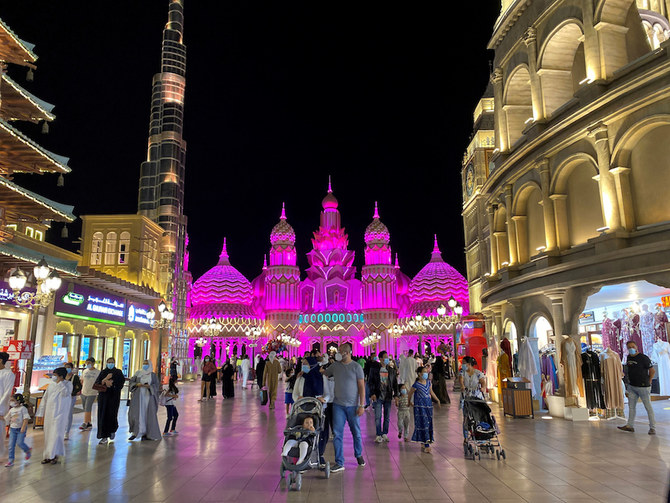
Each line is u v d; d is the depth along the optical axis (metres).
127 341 33.69
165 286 39.81
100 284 27.95
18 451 11.39
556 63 18.44
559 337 16.14
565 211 17.08
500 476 8.55
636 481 8.06
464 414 10.38
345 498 7.42
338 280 72.00
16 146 17.62
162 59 47.91
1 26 16.45
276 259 71.25
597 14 15.60
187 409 20.25
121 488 8.06
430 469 9.21
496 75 21.88
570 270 15.59
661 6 18.81
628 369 12.80
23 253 18.38
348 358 9.79
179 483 8.37
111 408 12.28
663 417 15.10
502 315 21.73
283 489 7.95
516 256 19.72
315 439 8.64
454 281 68.81
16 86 17.62
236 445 11.94
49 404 10.27
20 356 15.66
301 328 70.06
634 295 18.47
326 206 79.19
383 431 12.37
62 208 19.56
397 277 73.81
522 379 16.58
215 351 66.25
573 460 9.64
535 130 18.14
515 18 20.34
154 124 45.84
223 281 70.19
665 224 13.30
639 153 14.34
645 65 14.11
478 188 38.06
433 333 65.62
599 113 14.98
